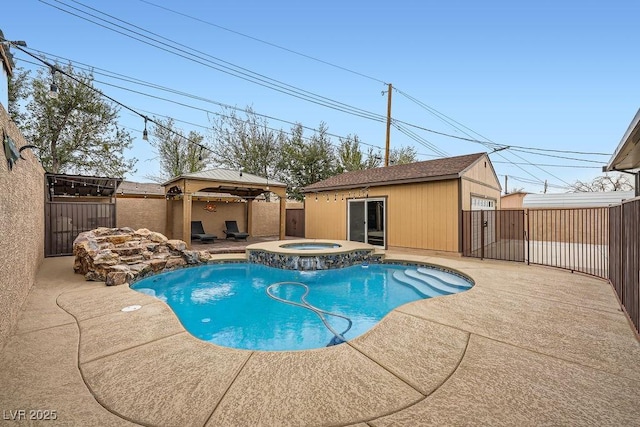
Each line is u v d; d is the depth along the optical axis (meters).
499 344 3.29
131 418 2.11
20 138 4.38
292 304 6.26
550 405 2.22
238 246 13.16
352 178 14.45
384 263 10.02
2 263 3.19
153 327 3.84
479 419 2.07
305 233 15.63
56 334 3.62
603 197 15.43
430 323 3.91
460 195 10.11
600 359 2.95
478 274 7.14
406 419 2.08
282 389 2.46
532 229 15.50
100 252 7.11
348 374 2.68
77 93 15.09
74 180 10.84
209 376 2.66
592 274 6.89
